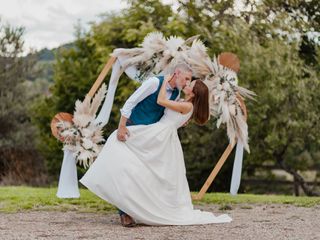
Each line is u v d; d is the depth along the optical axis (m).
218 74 7.29
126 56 7.18
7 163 18.69
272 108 15.30
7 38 19.91
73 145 7.16
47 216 7.22
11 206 7.98
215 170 7.57
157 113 6.54
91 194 9.40
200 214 6.66
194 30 16.89
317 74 15.91
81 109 7.20
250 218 7.12
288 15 16.20
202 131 16.62
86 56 20.92
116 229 6.19
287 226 6.44
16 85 19.89
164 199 6.42
